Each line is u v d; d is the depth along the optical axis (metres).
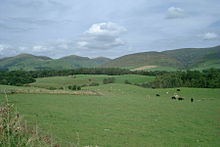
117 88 94.31
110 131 24.28
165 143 20.86
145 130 25.58
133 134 23.59
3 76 108.94
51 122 26.11
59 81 122.50
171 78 124.88
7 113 7.32
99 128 25.38
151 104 51.19
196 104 53.38
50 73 151.62
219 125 29.14
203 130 26.30
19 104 40.91
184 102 58.31
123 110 40.34
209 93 81.75
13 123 7.00
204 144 20.86
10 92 59.69
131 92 85.00
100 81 127.94
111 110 39.84
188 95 79.25
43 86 100.25
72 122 27.64
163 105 50.00
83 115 33.38
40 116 29.80
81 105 45.03
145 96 74.19
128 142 20.62
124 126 27.16
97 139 20.77
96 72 163.88
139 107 45.19
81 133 22.48
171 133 24.62
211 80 115.19
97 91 81.94
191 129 26.70
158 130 25.83
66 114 33.25
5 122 6.84
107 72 162.12
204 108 45.81
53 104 44.38
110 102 52.25
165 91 89.25
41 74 146.88
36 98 52.91
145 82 127.88
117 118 32.22
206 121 31.66
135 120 31.22
